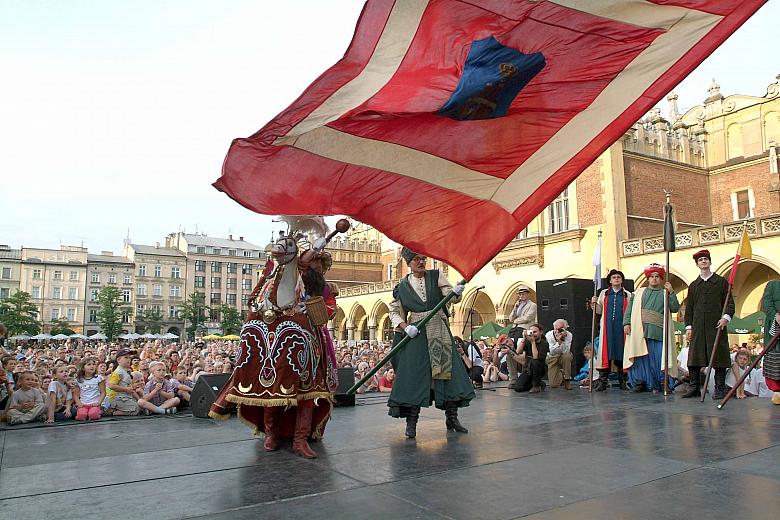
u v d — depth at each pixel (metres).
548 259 29.80
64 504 3.01
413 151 3.82
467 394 4.95
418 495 3.04
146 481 3.45
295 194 3.78
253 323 4.32
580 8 3.59
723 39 3.51
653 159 29.91
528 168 3.87
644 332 7.93
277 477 3.50
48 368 12.81
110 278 90.94
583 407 6.35
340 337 50.00
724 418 5.24
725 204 32.22
